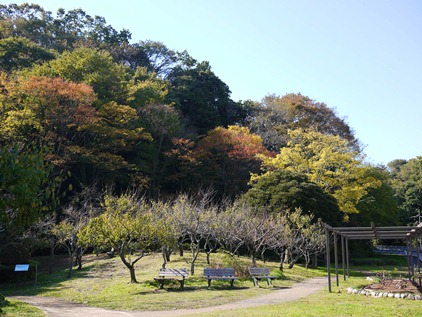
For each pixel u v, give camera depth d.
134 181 41.25
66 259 36.91
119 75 47.25
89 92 37.00
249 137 49.03
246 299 16.62
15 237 29.02
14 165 8.40
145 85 49.88
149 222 22.17
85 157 37.69
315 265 34.91
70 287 22.92
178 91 58.03
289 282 23.73
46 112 34.84
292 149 43.59
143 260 29.92
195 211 27.70
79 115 36.41
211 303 15.49
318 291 19.19
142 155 43.44
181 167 44.66
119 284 21.33
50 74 40.50
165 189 46.22
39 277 29.12
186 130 51.09
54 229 28.66
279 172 38.97
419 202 65.12
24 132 33.06
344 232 20.75
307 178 38.00
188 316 11.99
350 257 45.44
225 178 46.16
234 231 28.42
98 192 36.78
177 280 20.75
